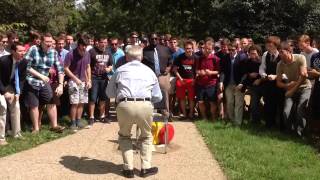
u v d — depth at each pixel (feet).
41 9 73.92
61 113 36.19
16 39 33.86
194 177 21.83
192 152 26.18
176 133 31.19
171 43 38.88
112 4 98.89
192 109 36.65
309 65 31.50
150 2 94.07
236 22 62.64
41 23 75.51
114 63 35.60
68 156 25.14
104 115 35.27
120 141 22.13
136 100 21.42
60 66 31.76
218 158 24.64
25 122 32.91
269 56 32.32
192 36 80.18
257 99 33.50
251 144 27.73
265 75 32.04
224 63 34.86
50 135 29.86
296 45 36.32
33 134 29.86
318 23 60.95
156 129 27.07
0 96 27.12
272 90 32.17
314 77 29.58
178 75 36.78
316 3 60.95
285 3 60.80
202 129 31.83
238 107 33.86
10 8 71.36
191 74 36.55
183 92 36.60
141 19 104.47
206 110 37.01
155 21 102.27
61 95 33.68
